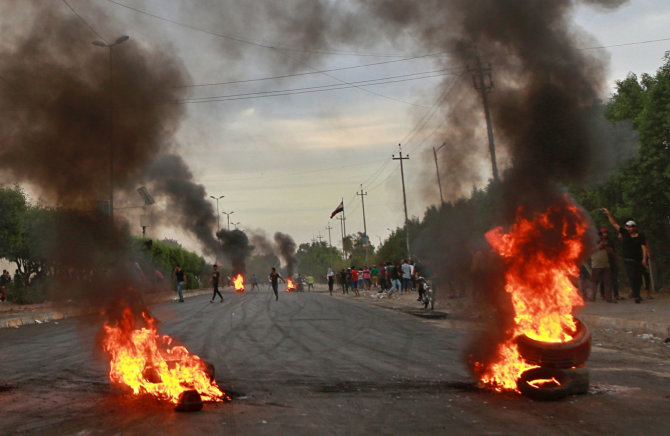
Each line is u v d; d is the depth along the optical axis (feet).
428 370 26.12
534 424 16.33
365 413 18.03
